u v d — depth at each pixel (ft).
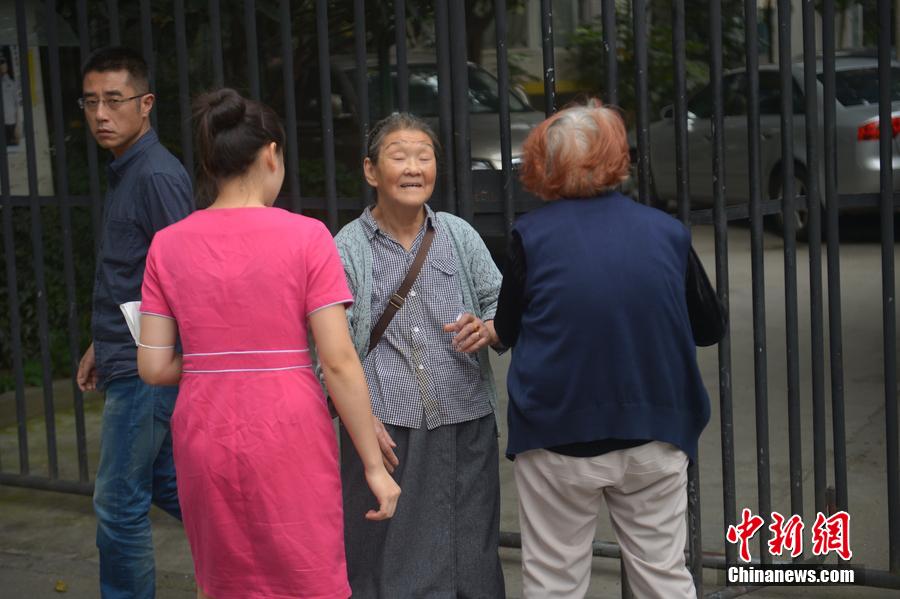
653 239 10.41
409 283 12.12
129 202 12.62
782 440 20.08
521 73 54.24
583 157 10.50
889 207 13.03
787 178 13.15
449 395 12.17
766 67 39.88
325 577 9.90
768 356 26.27
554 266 10.40
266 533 9.73
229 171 10.00
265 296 9.65
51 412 17.80
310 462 9.79
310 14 24.50
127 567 12.89
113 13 16.24
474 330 11.74
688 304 10.81
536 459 10.91
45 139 22.81
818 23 52.08
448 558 12.25
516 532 15.34
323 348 9.75
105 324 12.71
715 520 16.67
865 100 35.42
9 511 18.21
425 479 12.21
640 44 12.87
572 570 11.24
